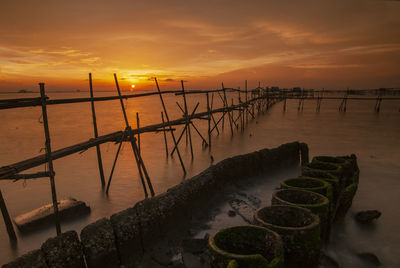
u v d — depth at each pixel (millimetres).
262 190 8984
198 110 58562
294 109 52500
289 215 4855
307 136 22062
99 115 48781
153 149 18484
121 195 10266
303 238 4105
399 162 13414
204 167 13930
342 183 7160
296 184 6477
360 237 6453
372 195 9133
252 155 10031
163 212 5965
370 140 19766
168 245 5715
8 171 5926
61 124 34969
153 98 139500
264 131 25219
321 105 62781
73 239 4391
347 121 32031
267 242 4031
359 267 5332
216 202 7906
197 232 6262
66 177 12562
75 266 4340
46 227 7574
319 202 5254
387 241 6297
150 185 9516
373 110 47469
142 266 5043
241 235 4211
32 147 20516
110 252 4707
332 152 16047
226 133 24781
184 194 6777
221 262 3539
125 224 5094
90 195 10320
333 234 6566
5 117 46469
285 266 4227
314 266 4352
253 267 3400
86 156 16812
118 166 14359
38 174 6266
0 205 6746
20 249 6672
